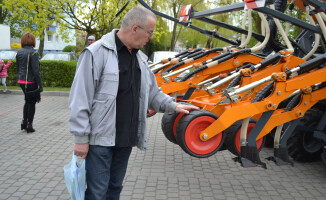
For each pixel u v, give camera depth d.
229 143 3.63
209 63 5.18
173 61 6.14
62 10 11.11
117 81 2.13
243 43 4.79
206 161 4.49
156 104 2.59
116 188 2.47
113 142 2.16
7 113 7.32
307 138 4.43
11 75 11.38
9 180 3.69
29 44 5.51
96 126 2.12
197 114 3.33
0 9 25.33
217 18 19.14
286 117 3.55
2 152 4.65
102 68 2.11
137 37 2.15
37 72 5.46
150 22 2.13
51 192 3.40
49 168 4.07
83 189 2.14
